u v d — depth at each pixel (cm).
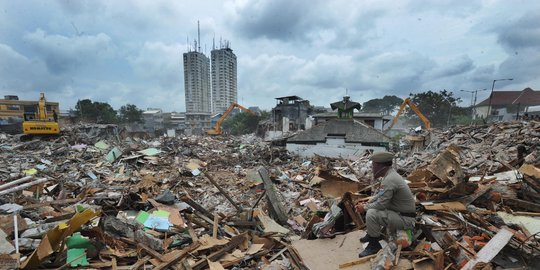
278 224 687
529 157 764
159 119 7519
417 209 541
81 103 5331
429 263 377
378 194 409
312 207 870
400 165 1409
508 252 395
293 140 2517
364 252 430
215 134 4206
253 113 5788
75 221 412
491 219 481
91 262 422
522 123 1703
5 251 370
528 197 539
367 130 2453
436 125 5216
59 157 1794
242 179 1488
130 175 1419
